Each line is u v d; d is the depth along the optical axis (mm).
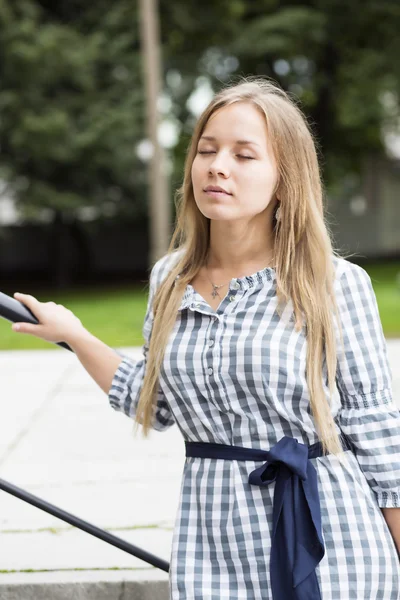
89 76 17844
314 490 1715
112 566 2773
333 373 1746
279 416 1739
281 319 1759
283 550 1700
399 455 1759
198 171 1809
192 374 1773
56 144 17625
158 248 11969
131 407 1990
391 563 1744
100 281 21969
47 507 2078
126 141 18203
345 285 1793
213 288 1861
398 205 25578
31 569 2764
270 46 19484
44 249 23938
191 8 19781
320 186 1854
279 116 1797
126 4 18656
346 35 21641
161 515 3375
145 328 2020
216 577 1750
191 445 1827
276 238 1824
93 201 19156
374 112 22453
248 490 1747
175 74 20953
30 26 17094
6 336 10344
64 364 7398
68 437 4793
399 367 6445
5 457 4398
